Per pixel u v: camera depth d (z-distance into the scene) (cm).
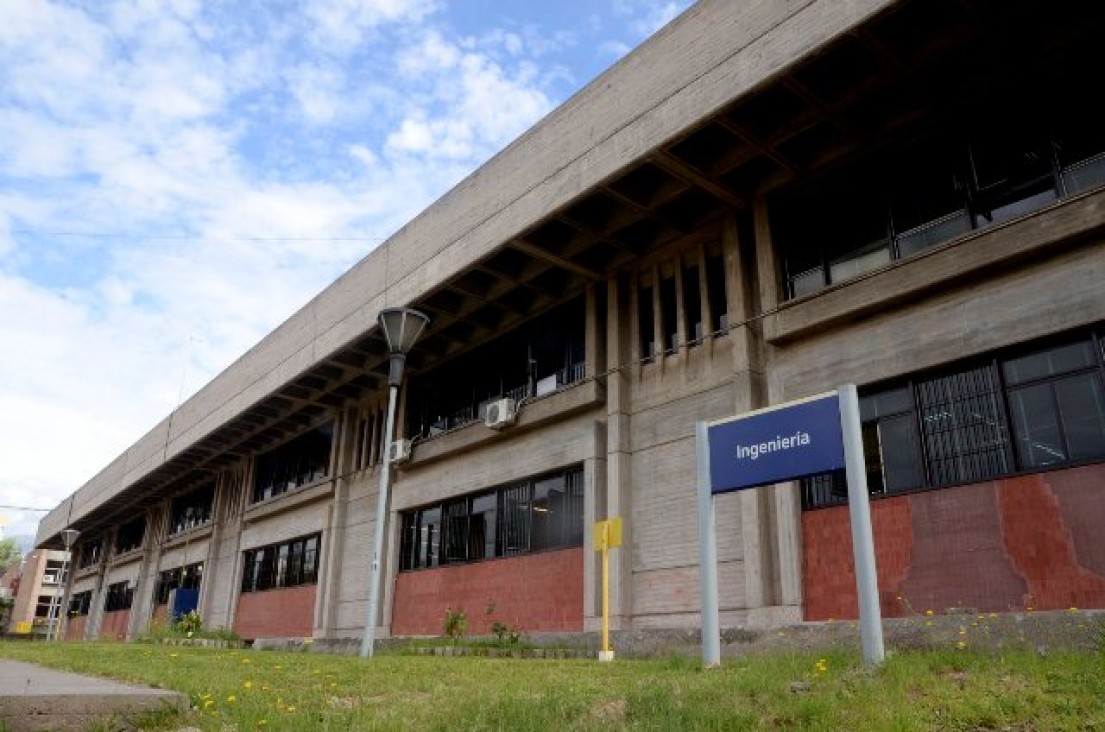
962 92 1337
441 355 2456
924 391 1311
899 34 1299
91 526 5462
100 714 600
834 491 1388
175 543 4181
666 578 1617
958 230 1345
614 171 1587
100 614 5244
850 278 1412
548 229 1852
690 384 1691
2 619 9756
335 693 802
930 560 1228
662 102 1525
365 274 2436
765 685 722
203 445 3625
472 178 2038
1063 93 1265
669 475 1677
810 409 903
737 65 1399
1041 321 1180
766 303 1552
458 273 2009
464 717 641
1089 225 1141
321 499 2927
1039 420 1173
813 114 1422
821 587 1355
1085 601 1069
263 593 3209
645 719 620
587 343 1931
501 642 1711
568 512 1898
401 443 2428
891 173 1460
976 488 1205
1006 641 889
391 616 2377
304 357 2700
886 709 623
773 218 1608
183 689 768
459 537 2227
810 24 1295
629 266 1895
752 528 1448
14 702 566
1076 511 1102
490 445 2156
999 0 1205
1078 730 564
